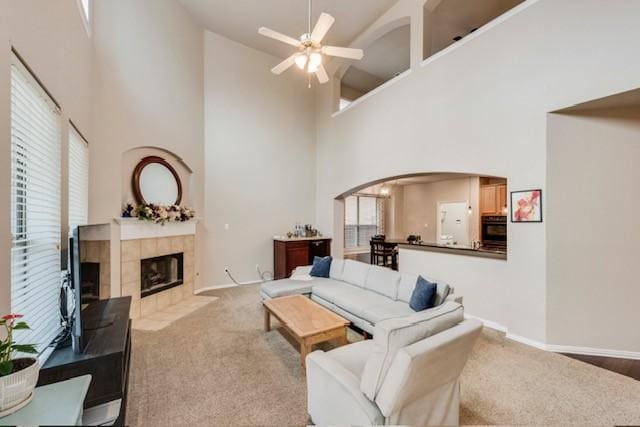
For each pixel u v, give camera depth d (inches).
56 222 87.1
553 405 78.6
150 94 163.3
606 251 110.5
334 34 214.5
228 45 217.9
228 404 80.1
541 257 116.4
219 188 213.9
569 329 113.0
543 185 115.8
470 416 74.2
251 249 231.0
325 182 259.4
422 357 50.0
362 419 54.9
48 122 82.1
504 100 129.3
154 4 165.6
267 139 239.6
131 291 147.9
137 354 109.3
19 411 44.8
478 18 198.8
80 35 110.9
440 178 304.7
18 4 60.6
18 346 48.1
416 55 173.5
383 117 198.1
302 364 96.9
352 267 162.6
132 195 158.6
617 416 74.4
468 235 293.7
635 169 108.0
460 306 68.6
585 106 108.0
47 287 80.4
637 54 93.0
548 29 113.8
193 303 175.3
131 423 72.5
